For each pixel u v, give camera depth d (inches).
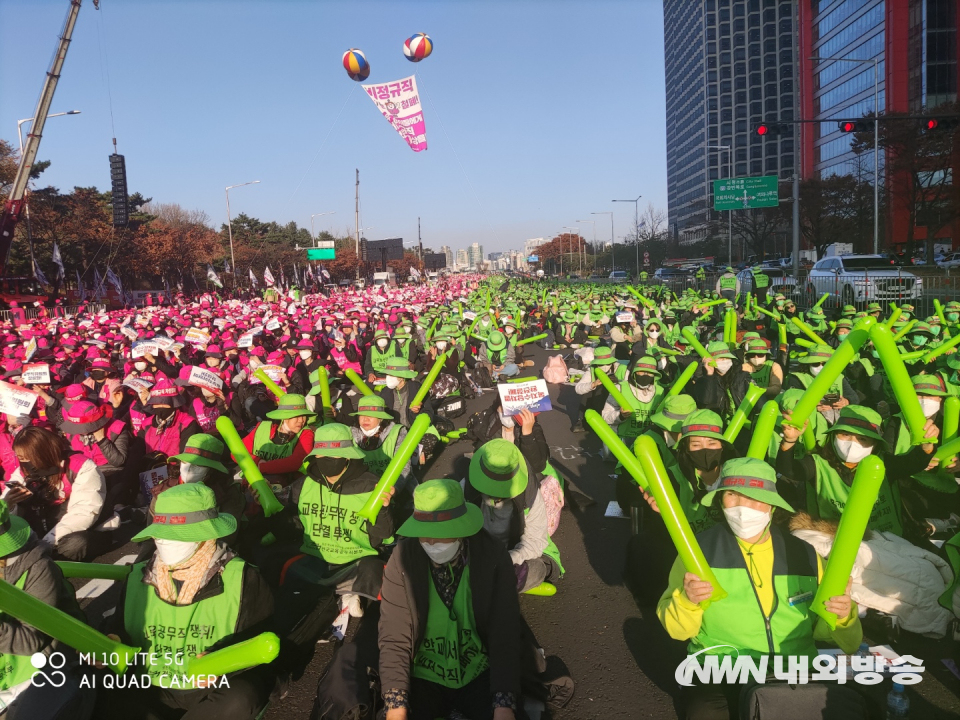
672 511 110.0
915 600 161.2
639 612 194.4
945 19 2448.3
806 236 2522.1
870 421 169.8
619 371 335.3
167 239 2258.9
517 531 187.2
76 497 224.1
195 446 187.6
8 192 1910.7
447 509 124.7
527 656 148.9
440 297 1734.7
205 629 130.5
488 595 128.3
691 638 133.6
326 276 2891.2
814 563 126.5
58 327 878.4
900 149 1865.2
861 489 101.6
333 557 180.5
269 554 206.7
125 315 1267.2
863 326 144.8
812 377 302.0
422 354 656.4
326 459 177.0
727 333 394.0
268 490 184.1
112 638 131.0
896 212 2347.4
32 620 107.2
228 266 2439.7
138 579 134.6
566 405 516.7
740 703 121.6
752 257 2817.4
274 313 1035.3
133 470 274.5
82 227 2073.1
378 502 167.6
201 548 131.7
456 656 130.2
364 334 795.4
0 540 123.3
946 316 586.2
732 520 122.3
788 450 184.7
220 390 309.3
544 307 1192.8
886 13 2630.4
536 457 212.2
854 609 113.3
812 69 3361.2
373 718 128.3
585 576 218.7
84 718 125.1
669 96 6668.3
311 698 158.2
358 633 180.4
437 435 294.7
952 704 145.5
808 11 3380.9
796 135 1282.0
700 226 5383.9
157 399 277.9
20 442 222.8
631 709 151.9
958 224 2231.8
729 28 5334.6
